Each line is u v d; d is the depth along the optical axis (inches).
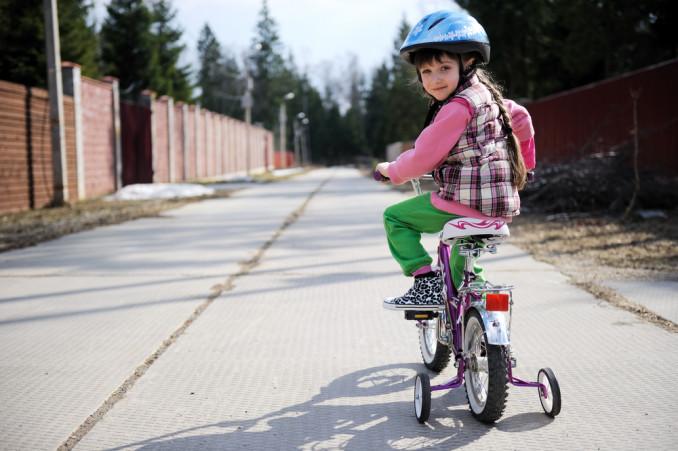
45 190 600.7
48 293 231.3
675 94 472.7
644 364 149.6
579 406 126.6
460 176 120.6
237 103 3779.5
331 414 125.3
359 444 112.0
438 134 118.3
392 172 126.2
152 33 1820.9
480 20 1034.7
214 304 213.6
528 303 206.5
